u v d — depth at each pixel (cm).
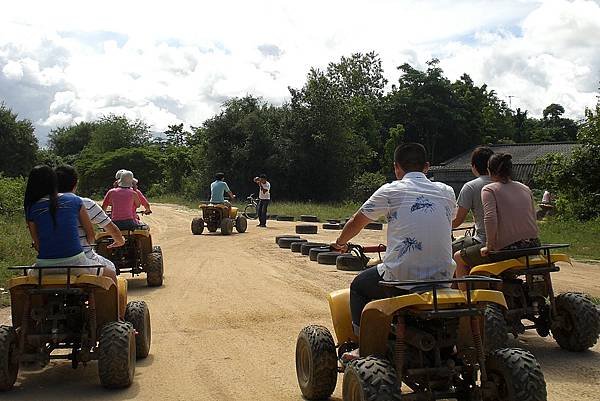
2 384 600
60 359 682
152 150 8362
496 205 708
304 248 1650
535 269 697
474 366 458
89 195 7675
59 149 11244
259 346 779
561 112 8938
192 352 756
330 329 849
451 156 6819
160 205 4469
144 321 722
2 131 5881
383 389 418
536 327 745
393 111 6875
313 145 4978
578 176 2438
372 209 495
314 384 565
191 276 1317
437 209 488
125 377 611
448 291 452
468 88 6994
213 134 5056
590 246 1764
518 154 5403
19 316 627
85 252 665
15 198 2506
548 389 605
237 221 2328
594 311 707
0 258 1368
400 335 449
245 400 591
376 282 504
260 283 1220
